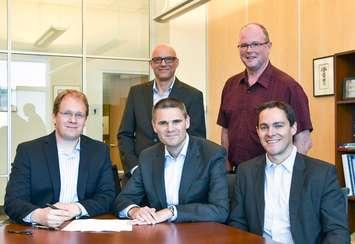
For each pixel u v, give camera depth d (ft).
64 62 20.44
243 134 10.50
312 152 14.79
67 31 20.53
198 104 12.00
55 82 20.26
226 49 20.49
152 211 7.82
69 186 8.84
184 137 8.50
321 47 14.48
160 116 8.36
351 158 12.07
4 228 7.24
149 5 21.70
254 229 7.96
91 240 6.29
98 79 20.98
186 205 7.95
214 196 8.16
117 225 7.37
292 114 8.04
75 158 9.00
